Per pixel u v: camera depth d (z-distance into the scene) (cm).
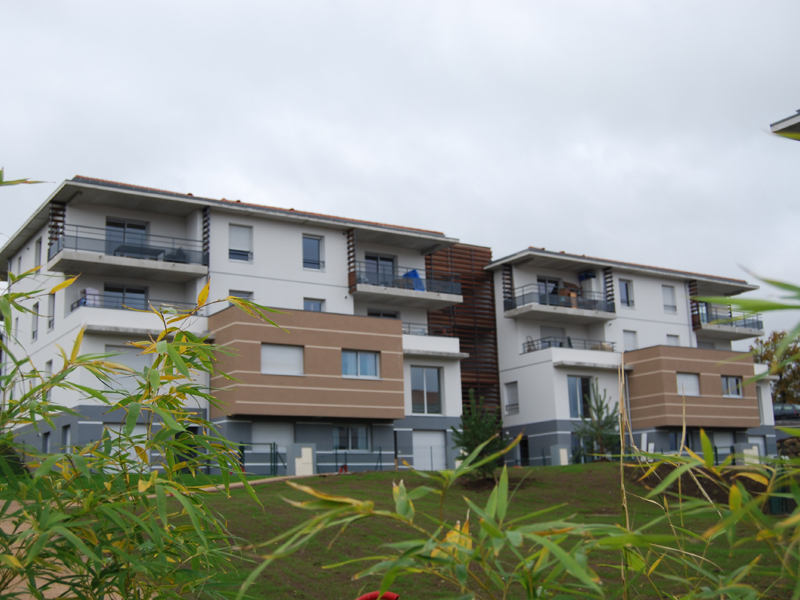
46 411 374
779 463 252
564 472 2294
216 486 417
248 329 2566
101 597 375
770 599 264
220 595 404
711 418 3644
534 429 3512
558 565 238
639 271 3928
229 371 2538
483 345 3725
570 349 3531
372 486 1962
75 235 2636
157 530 343
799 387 4656
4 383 370
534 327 3725
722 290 4384
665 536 224
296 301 2948
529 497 1923
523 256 3600
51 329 2670
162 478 371
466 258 3769
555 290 3800
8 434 356
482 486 2059
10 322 369
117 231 2709
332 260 3077
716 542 1012
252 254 2886
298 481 2005
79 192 2594
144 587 388
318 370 2672
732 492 235
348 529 1291
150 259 2652
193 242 2820
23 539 333
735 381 3812
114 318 2484
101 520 357
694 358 3669
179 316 423
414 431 3061
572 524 233
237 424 2533
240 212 2853
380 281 3156
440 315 3538
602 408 2734
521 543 218
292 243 2984
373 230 3114
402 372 2862
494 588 831
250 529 1248
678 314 4100
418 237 3212
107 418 2344
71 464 377
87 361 390
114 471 389
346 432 2789
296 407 2602
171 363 410
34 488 340
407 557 235
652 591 685
